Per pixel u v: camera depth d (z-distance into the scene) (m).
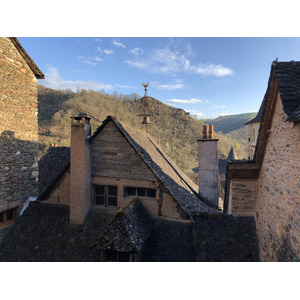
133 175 6.55
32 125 7.61
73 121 6.53
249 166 5.54
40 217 7.07
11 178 6.80
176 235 5.85
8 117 6.62
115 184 6.73
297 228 3.42
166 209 6.32
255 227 5.61
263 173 5.24
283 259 3.90
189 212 6.19
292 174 3.64
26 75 7.25
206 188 10.38
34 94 7.64
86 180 6.59
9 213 6.96
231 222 5.78
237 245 5.38
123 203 6.68
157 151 10.54
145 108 12.91
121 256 5.11
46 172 9.27
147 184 6.48
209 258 5.25
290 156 3.73
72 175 6.51
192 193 9.92
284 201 3.95
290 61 4.32
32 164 7.69
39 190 8.33
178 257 5.40
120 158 6.63
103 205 7.01
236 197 5.84
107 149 6.71
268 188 4.85
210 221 5.93
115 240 4.84
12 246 6.41
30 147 7.57
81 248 5.90
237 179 5.80
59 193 7.36
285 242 3.85
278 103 4.30
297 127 3.46
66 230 6.49
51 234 6.49
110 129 6.67
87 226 6.41
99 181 6.86
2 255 6.21
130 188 6.83
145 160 6.35
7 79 6.53
